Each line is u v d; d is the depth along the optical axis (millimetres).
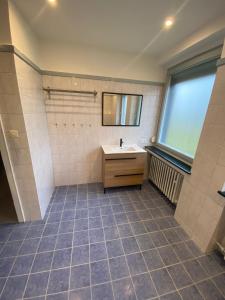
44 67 2158
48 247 1601
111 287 1263
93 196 2553
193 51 1959
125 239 1732
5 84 1400
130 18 1581
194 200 1721
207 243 1539
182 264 1467
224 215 1400
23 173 1746
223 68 1328
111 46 2229
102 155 2693
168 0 1309
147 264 1456
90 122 2574
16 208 1867
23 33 1549
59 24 1706
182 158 2262
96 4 1379
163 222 2016
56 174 2760
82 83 2340
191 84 2148
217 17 1459
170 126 2662
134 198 2529
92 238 1732
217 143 1407
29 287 1243
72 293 1214
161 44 2111
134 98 2623
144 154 2520
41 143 2092
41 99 2150
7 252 1532
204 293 1245
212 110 1453
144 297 1206
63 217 2057
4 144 1580
